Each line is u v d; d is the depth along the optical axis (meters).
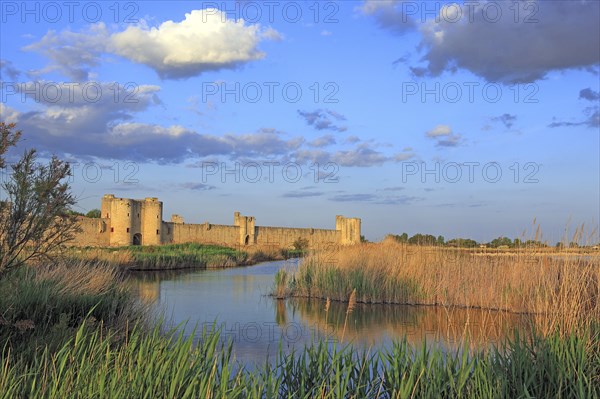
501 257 17.27
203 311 16.78
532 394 6.48
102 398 5.22
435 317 15.19
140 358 6.00
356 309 17.48
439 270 18.89
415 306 17.98
